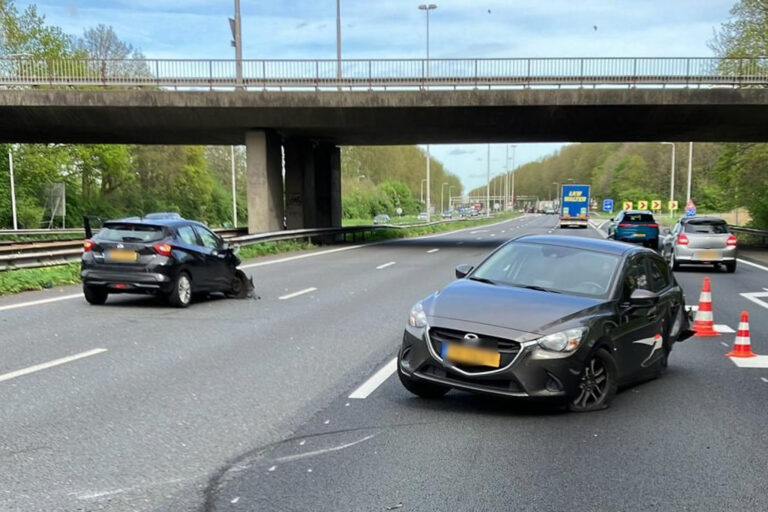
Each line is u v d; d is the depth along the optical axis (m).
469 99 25.72
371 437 5.07
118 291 11.68
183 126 27.94
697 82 24.91
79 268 15.80
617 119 27.14
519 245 7.29
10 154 47.84
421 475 4.33
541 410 5.82
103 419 5.43
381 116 27.12
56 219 55.00
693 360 8.10
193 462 4.52
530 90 25.45
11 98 25.33
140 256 11.39
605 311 5.99
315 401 6.02
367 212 121.31
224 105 26.08
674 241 20.17
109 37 62.81
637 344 6.51
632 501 3.98
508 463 4.56
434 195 167.25
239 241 24.09
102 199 64.44
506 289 6.32
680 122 27.33
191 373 7.00
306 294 13.73
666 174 112.44
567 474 4.38
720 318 11.34
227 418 5.49
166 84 26.03
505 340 5.39
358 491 4.07
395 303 12.45
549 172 188.75
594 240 7.43
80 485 4.12
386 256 24.86
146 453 4.68
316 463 4.52
